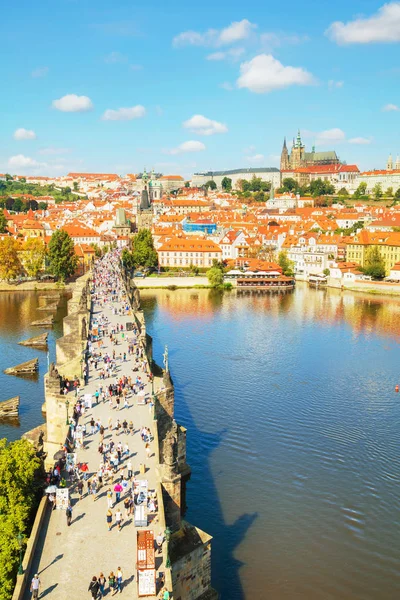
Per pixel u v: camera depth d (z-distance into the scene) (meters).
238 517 76.38
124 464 61.12
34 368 136.75
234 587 63.50
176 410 112.50
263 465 90.12
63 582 42.38
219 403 116.75
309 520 76.06
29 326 184.62
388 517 77.25
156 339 171.75
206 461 91.19
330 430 104.00
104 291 184.00
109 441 67.00
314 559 68.69
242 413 111.44
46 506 51.97
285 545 70.88
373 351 160.00
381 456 94.00
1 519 51.56
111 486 56.28
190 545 53.38
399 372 140.38
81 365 92.69
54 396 79.56
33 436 85.69
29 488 56.03
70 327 129.25
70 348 114.62
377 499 81.44
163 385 82.12
